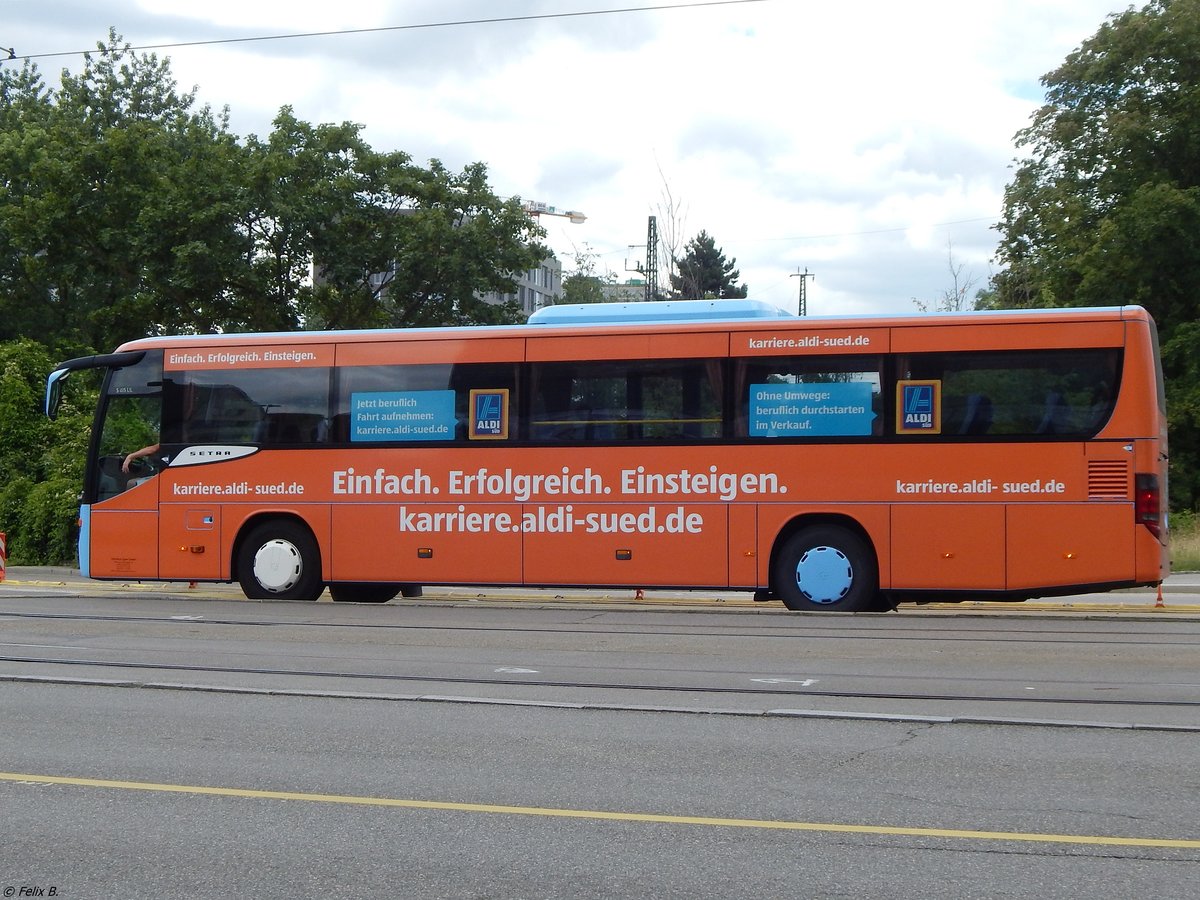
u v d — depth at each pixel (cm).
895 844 552
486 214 3647
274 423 1633
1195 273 3706
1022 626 1368
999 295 4788
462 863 530
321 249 3522
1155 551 1366
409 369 1589
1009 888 493
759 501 1466
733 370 1484
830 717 832
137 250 3434
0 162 3834
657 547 1492
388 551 1582
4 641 1238
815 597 1458
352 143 3594
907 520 1423
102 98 4725
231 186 3419
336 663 1084
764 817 596
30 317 3919
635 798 632
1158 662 1080
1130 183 3859
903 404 1433
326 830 579
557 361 1540
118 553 1673
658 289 5456
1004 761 709
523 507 1537
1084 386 1391
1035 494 1393
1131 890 491
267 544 1631
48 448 3106
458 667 1060
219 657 1123
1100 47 3925
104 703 898
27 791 654
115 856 543
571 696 916
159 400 1677
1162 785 654
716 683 972
